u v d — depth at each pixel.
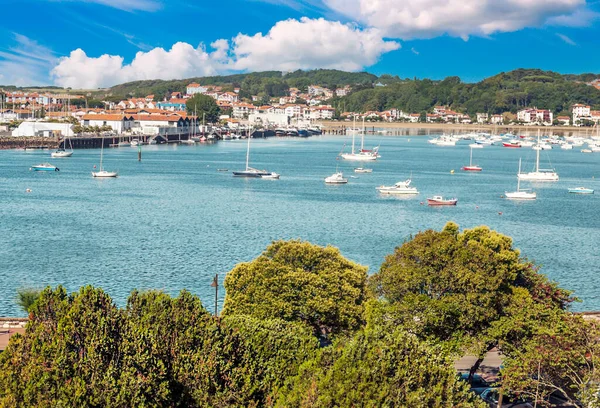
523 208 176.25
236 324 48.69
